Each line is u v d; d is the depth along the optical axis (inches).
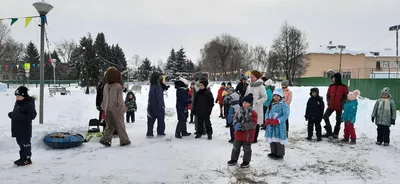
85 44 1456.7
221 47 3341.5
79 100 816.9
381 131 326.0
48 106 634.8
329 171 231.6
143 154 263.6
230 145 309.3
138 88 1315.2
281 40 2132.1
